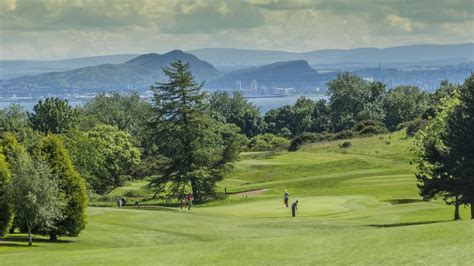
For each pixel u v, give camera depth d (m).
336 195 77.88
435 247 26.00
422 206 61.81
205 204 84.00
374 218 53.84
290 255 27.75
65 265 29.45
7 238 44.47
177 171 88.19
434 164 52.53
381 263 24.25
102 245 42.53
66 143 92.88
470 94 50.06
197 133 88.56
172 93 89.56
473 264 22.73
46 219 40.81
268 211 63.84
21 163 40.69
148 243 43.84
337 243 29.42
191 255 29.64
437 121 58.06
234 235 47.09
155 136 89.94
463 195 49.78
